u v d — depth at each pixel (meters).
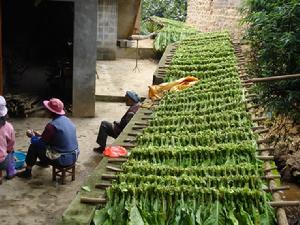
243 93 7.23
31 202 6.77
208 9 17.55
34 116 10.59
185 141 5.52
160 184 4.39
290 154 9.45
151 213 4.09
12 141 7.24
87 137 9.59
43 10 13.80
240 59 10.09
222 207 4.12
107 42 16.53
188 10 20.83
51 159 7.19
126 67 15.73
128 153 5.31
